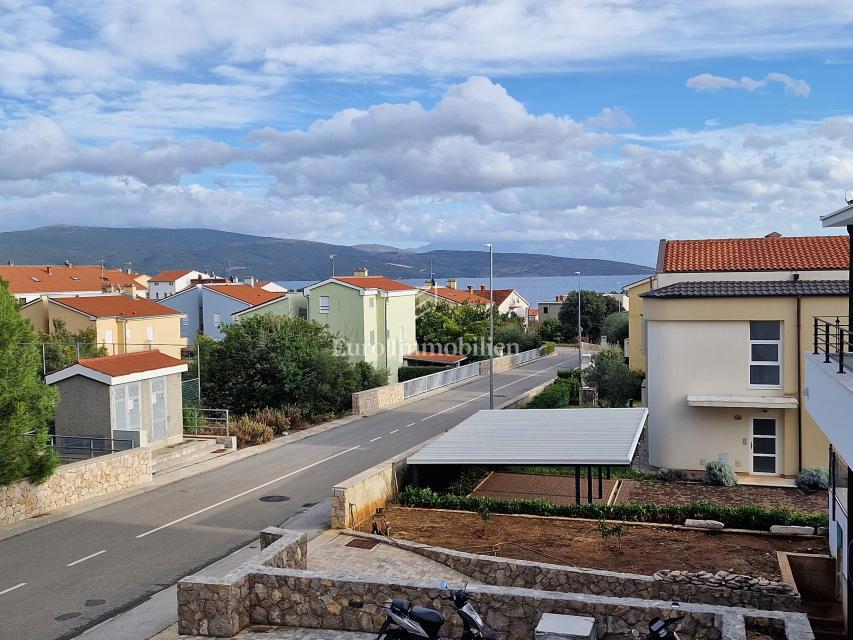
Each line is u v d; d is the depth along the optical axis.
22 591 14.25
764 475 23.52
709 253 35.16
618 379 36.41
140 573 15.26
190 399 35.41
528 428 22.05
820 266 31.92
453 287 103.12
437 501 19.23
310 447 29.78
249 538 17.66
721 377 23.80
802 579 14.27
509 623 10.13
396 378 55.03
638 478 23.61
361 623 10.87
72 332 53.44
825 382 11.26
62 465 21.80
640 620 9.60
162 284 111.38
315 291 52.12
